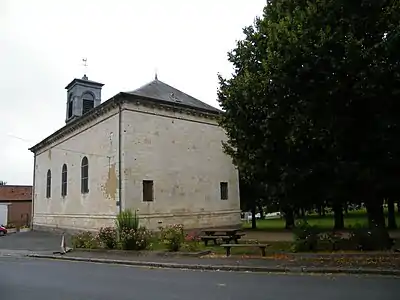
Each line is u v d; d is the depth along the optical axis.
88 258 14.46
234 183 30.45
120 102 24.25
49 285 9.06
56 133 33.44
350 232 14.12
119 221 17.08
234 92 13.79
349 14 10.91
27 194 51.75
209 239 17.33
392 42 9.79
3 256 16.95
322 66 10.74
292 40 11.09
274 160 13.16
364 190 12.45
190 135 27.61
